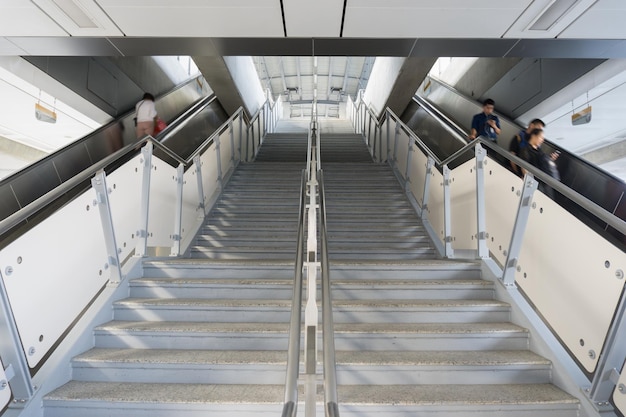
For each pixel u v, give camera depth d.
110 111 6.45
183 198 4.64
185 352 2.63
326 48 4.47
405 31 4.09
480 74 8.11
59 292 2.52
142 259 3.56
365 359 2.47
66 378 2.43
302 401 2.19
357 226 5.06
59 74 5.33
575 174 4.64
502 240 3.16
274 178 6.91
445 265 3.48
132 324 2.84
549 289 2.58
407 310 2.94
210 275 3.57
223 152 6.73
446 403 2.16
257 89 12.13
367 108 10.22
